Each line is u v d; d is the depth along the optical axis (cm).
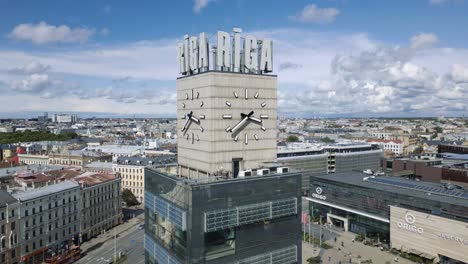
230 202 7456
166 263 8188
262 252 7925
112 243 16588
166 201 8081
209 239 7288
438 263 13425
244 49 8275
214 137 7862
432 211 13800
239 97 8106
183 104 8788
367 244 15775
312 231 17688
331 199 18600
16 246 13312
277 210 8038
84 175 18825
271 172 8294
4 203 12912
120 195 19712
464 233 12675
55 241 15100
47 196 14675
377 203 16125
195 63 8194
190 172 8638
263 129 8481
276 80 8588
